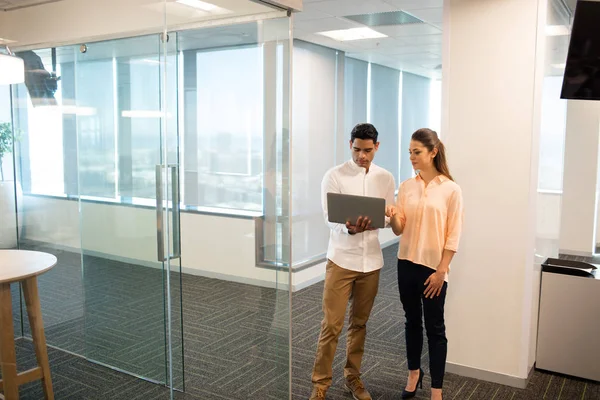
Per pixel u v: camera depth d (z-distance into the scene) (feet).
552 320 10.52
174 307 8.35
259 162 8.46
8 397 6.47
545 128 10.14
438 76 28.27
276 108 8.43
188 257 8.35
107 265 7.56
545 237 11.05
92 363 7.46
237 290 8.59
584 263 10.85
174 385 8.50
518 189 9.82
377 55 21.08
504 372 10.21
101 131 7.29
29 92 6.51
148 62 7.59
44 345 6.83
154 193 7.89
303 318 14.17
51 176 6.82
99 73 7.19
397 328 13.41
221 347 8.70
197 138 8.13
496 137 9.92
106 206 7.48
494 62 9.82
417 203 8.75
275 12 8.32
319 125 19.34
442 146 8.73
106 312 7.59
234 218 8.47
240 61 8.20
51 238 6.88
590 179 20.71
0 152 6.27
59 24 6.75
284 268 8.72
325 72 19.51
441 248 8.65
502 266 10.07
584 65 8.67
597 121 20.33
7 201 6.37
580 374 10.37
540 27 9.41
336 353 11.72
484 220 10.14
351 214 8.34
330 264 8.98
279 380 8.93
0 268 6.32
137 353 8.03
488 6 9.78
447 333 10.64
